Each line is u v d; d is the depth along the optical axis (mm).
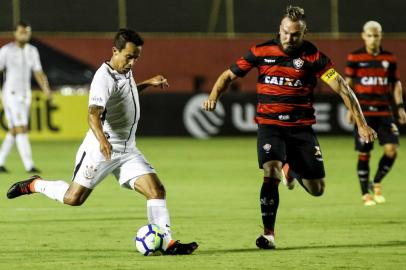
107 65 27891
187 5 117625
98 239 32625
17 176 58562
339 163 69000
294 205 44500
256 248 30484
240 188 52500
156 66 116125
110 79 27641
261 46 30922
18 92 60500
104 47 114125
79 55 113500
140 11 116438
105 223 37219
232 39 117438
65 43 113062
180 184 54594
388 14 118188
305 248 30438
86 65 105062
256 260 27703
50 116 93938
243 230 35250
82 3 114812
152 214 28688
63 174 59438
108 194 49000
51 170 62562
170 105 96250
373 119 45844
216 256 28562
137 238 28594
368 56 45750
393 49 116875
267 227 30312
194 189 51875
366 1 117812
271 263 27109
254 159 72250
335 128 96938
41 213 40625
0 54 60094
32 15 112938
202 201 46000
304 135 31219
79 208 42594
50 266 26656
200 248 30484
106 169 28906
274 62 30750
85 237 33156
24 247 30688
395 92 46344
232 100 96750
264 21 118125
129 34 27516
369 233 34406
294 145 31312
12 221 37844
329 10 117188
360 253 29234
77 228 35688
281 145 30828
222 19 117875
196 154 76750
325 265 26734
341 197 48250
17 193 31219
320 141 91875
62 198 29875
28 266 26688
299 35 29734
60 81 103000
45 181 30719
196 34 117500
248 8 118000
